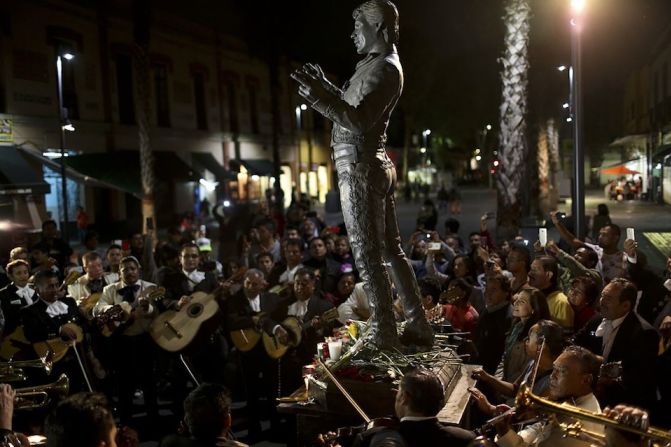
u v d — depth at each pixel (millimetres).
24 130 23656
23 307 6891
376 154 4898
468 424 4941
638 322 4977
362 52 4980
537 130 25094
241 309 7590
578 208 9414
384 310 4996
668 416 5566
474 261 9562
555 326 4523
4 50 22797
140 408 8320
